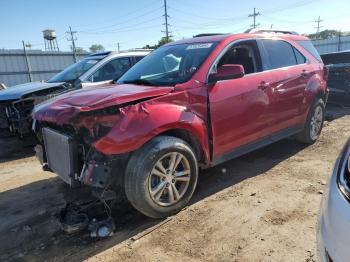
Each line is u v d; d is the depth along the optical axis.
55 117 3.13
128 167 3.10
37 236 3.22
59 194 4.18
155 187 3.23
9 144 7.06
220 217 3.32
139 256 2.79
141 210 3.19
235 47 4.18
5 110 6.59
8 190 4.46
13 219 3.60
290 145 5.55
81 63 7.57
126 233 3.15
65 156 3.25
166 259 2.73
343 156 2.06
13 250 3.02
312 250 2.70
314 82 5.23
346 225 1.63
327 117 7.43
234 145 4.05
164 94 3.36
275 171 4.45
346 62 8.83
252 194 3.77
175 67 4.00
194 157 3.49
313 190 3.78
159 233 3.11
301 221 3.14
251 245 2.83
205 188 4.03
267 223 3.15
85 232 3.22
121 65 7.30
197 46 4.18
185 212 3.46
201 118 3.59
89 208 3.52
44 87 6.55
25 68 27.58
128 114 3.09
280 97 4.59
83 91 3.75
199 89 3.59
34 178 4.87
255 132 4.29
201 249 2.83
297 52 5.17
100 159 3.08
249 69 4.29
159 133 3.22
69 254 2.90
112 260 2.77
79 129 3.11
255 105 4.18
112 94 3.27
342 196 1.75
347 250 1.59
